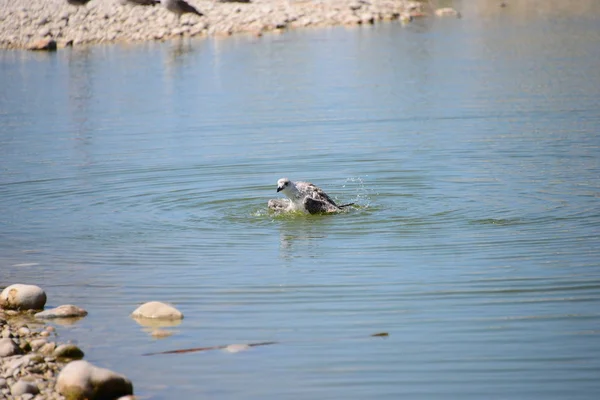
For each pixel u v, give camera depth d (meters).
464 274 45.47
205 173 69.19
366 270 46.69
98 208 60.78
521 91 99.12
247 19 169.12
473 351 36.44
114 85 116.56
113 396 33.47
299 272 46.69
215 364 36.09
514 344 37.00
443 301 41.94
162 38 163.38
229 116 91.94
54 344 38.03
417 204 59.22
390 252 49.56
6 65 142.00
